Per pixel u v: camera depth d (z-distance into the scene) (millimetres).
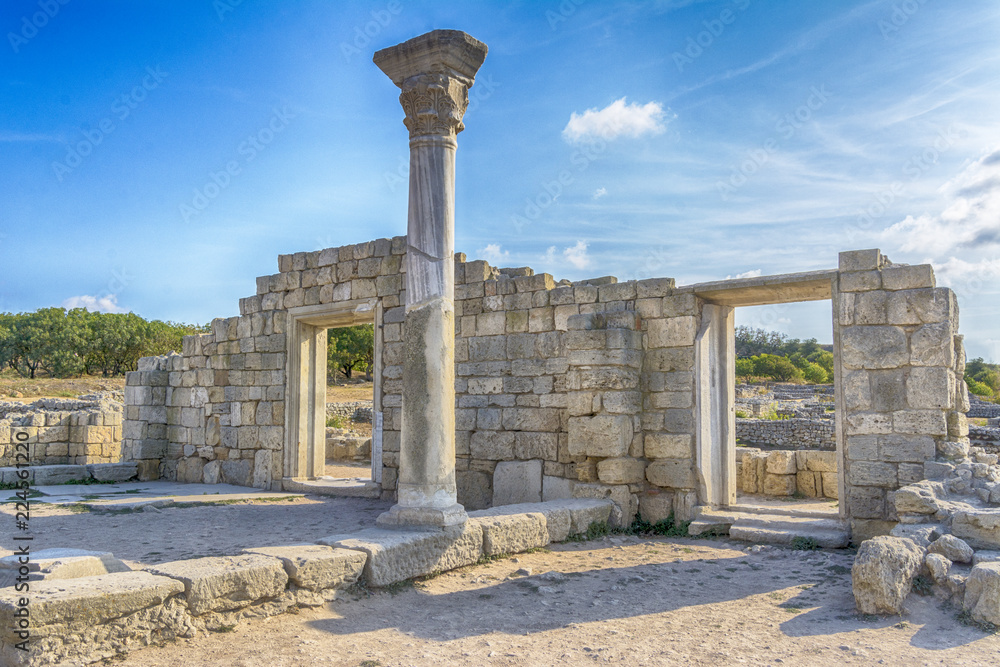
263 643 5391
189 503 12695
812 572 7898
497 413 12797
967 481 8078
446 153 8273
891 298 9328
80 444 19375
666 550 9266
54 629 4578
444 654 5297
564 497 11680
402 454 8078
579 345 11172
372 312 14742
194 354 17766
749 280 10500
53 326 49969
